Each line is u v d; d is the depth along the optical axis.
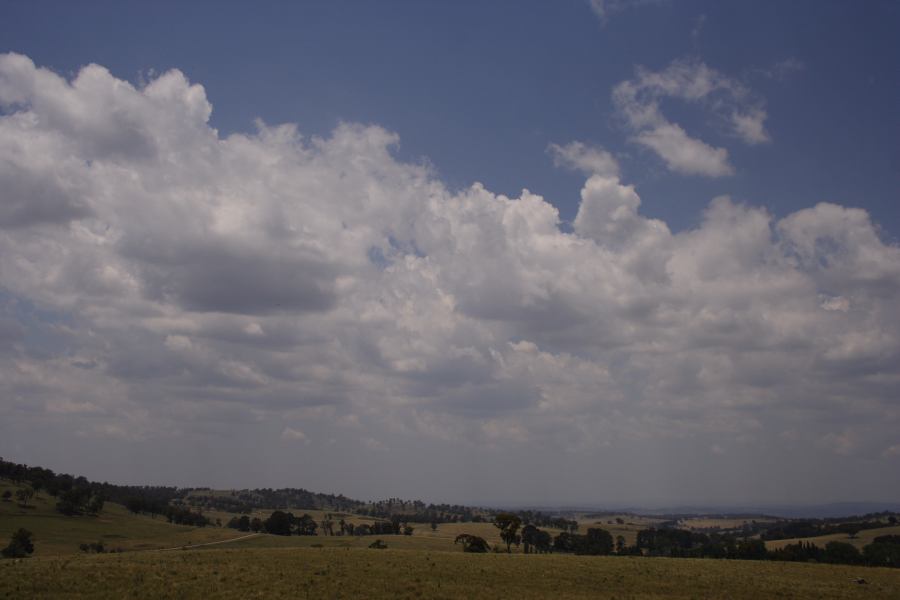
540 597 55.66
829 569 75.62
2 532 164.62
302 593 53.44
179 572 59.19
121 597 50.25
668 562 78.19
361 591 55.16
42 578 55.22
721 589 61.66
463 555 79.12
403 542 176.50
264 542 173.75
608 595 57.72
